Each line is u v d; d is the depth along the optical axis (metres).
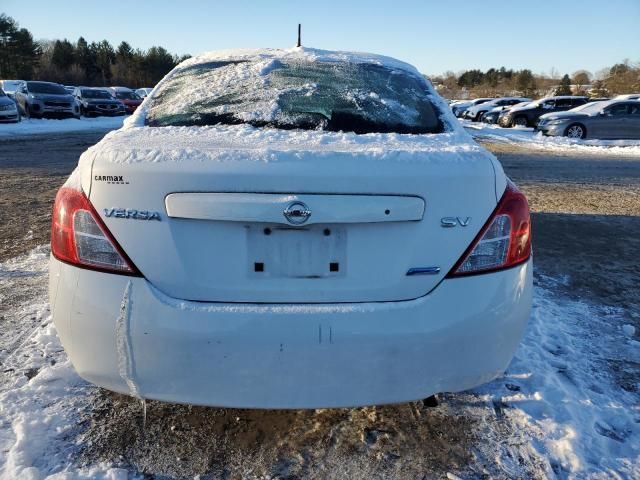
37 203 6.27
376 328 1.71
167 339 1.68
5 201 6.35
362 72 2.83
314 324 1.69
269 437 2.16
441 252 1.75
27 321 3.08
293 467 2.01
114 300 1.71
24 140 14.80
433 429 2.22
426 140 2.17
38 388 2.39
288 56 2.98
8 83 31.86
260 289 1.71
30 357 2.66
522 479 1.97
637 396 2.49
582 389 2.52
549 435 2.18
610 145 15.32
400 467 2.02
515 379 2.57
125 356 1.72
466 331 1.77
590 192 7.75
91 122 22.45
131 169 1.70
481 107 29.38
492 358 1.85
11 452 1.99
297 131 2.25
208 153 1.72
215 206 1.65
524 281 1.89
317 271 1.72
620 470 2.01
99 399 2.36
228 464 2.01
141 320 1.69
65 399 2.35
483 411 2.34
